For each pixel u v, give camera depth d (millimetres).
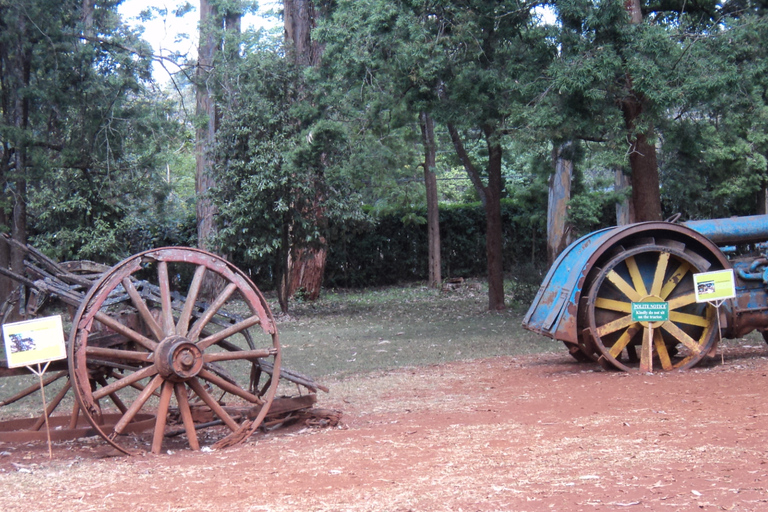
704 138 18141
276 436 7543
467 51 16031
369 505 4754
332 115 18828
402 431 7219
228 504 4910
